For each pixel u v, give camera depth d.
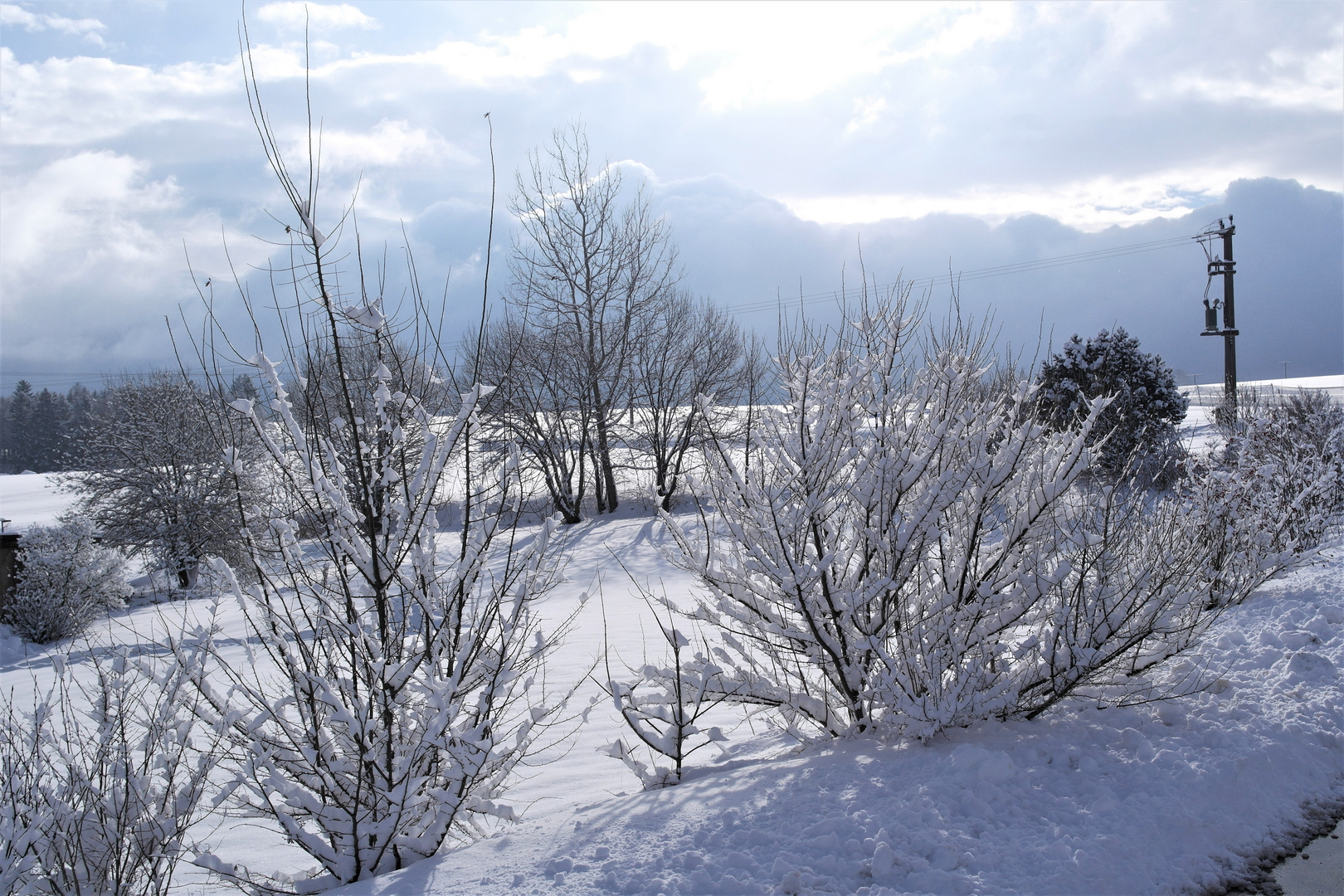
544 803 4.85
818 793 3.49
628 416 29.12
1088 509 4.48
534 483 22.81
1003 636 4.71
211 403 3.64
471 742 3.57
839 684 4.64
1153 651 4.49
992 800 3.32
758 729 6.11
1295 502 7.71
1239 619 6.21
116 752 3.55
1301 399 14.00
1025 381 4.39
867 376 4.59
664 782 4.21
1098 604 4.19
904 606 4.57
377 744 3.70
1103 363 14.84
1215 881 2.99
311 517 3.64
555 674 8.20
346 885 3.32
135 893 3.46
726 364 25.98
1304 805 3.56
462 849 3.55
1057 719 4.25
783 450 4.37
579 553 19.22
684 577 15.78
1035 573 4.17
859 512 4.64
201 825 4.98
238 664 7.33
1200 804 3.38
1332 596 6.29
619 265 27.30
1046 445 4.57
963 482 4.18
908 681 4.13
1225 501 6.57
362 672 3.76
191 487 21.58
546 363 24.91
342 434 3.92
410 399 3.77
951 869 2.90
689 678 4.36
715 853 3.10
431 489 3.87
